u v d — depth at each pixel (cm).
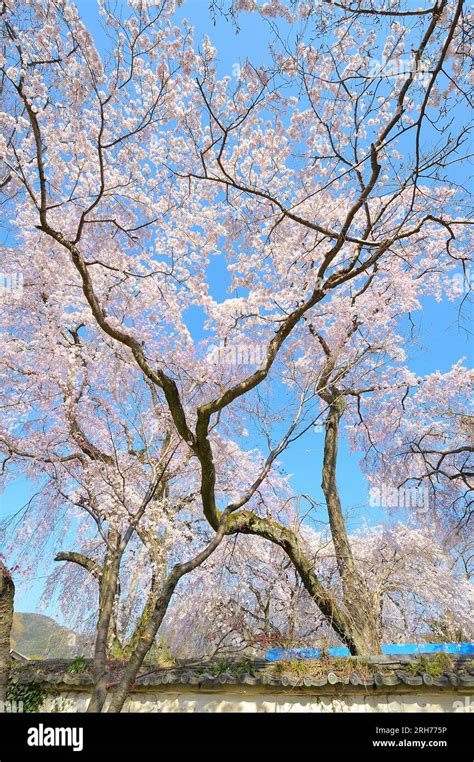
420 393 1001
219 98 619
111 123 644
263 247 744
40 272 777
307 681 498
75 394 808
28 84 520
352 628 674
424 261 884
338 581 744
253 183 709
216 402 538
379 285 907
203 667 555
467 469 1073
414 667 514
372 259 551
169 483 955
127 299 812
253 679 506
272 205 688
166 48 537
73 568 1049
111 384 838
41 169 474
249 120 635
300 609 745
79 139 643
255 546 994
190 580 974
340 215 780
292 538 730
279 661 545
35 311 807
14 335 816
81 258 514
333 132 641
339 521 830
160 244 782
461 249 850
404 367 984
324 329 909
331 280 584
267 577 970
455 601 1076
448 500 1081
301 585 802
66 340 824
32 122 467
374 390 983
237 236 747
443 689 486
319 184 729
